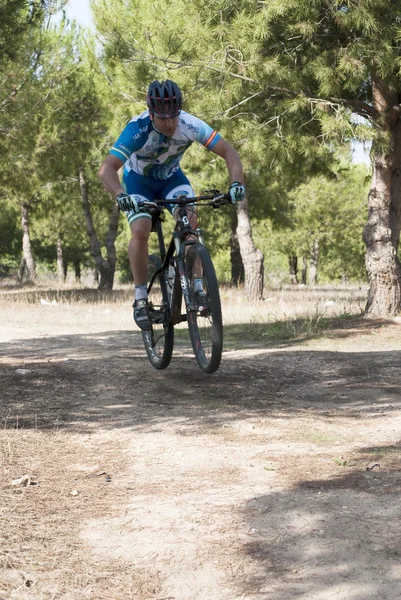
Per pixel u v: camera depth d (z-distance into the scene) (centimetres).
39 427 439
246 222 1789
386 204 1102
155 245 2750
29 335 1001
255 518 290
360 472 347
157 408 493
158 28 1048
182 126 473
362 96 1210
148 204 467
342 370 665
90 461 373
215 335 456
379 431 434
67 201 2656
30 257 3319
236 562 253
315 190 3700
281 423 452
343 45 1005
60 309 1574
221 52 978
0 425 439
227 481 338
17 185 1934
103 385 570
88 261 5131
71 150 1927
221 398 530
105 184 466
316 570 244
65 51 1923
